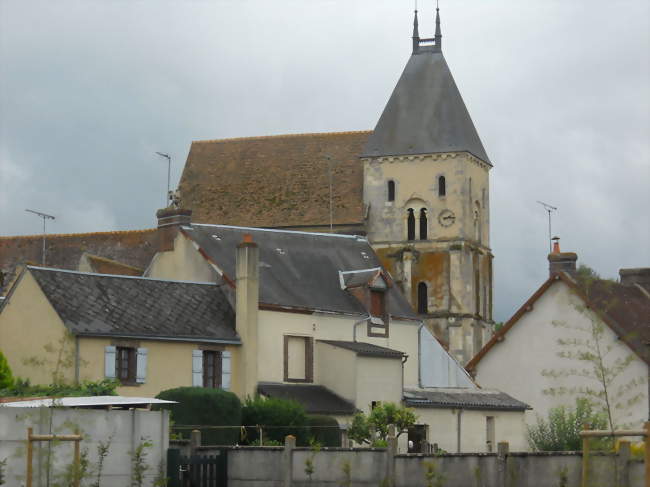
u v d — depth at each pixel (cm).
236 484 3606
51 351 5122
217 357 5759
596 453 2956
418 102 9925
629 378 5891
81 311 5375
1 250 9019
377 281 6550
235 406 5075
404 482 3272
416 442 5891
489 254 10238
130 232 8838
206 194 10044
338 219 9775
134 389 5406
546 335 6256
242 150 10219
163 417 3609
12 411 3331
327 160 10031
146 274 6519
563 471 3012
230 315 5912
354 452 3375
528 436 5716
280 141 10206
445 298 9650
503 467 3097
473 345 9669
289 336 6091
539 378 6266
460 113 9931
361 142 10100
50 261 8862
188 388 5044
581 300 6125
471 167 9881
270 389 5881
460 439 6019
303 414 5319
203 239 6412
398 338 6631
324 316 6247
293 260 6588
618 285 6512
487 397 6222
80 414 3444
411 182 9794
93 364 5281
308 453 3462
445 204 9725
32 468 3294
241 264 5888
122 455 3512
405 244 9731
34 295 5381
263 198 9931
